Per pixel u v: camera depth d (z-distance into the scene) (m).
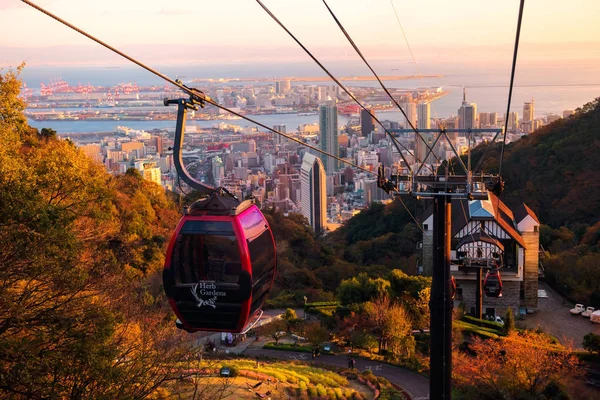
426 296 42.53
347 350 40.59
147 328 20.58
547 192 85.38
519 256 47.38
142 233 48.69
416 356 38.59
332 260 72.00
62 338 13.57
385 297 42.97
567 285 52.66
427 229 53.38
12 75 20.91
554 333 44.69
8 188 12.93
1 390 12.48
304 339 42.41
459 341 37.72
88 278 16.19
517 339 33.31
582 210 78.88
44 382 12.88
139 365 17.56
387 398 30.20
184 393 21.28
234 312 10.82
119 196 52.78
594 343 36.44
